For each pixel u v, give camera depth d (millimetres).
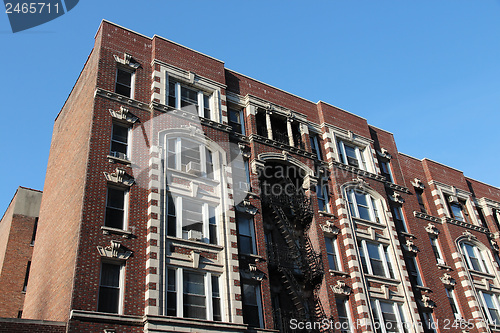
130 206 22781
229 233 24750
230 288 22984
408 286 30578
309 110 35406
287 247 28344
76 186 23609
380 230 32500
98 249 20734
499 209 44562
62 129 31219
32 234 35188
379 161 37906
